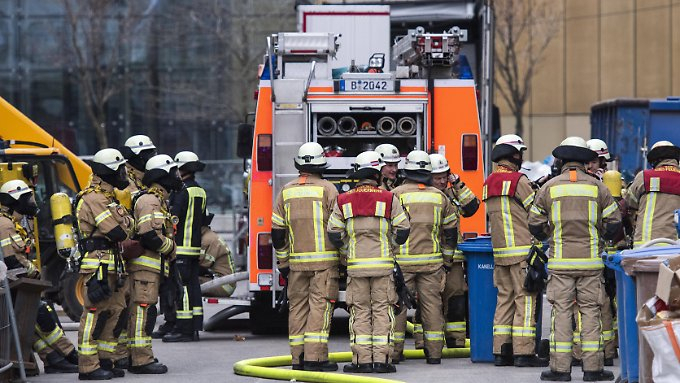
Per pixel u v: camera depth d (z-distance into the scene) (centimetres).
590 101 11500
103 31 8950
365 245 2498
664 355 1862
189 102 9244
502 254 2567
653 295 2000
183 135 9325
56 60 9019
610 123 6047
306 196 2528
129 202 2686
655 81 11294
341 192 3106
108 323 2519
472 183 3130
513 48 10194
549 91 11569
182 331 3216
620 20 11375
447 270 2692
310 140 3100
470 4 4072
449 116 3125
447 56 3116
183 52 9162
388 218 2495
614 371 2519
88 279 2450
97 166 2469
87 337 2472
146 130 9294
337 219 2484
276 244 2564
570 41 11512
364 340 2512
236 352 2986
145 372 2588
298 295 2558
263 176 3138
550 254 2389
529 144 11638
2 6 9106
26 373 2522
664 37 11256
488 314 2666
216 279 3428
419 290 2658
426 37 3102
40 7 9094
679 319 1872
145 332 2584
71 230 3030
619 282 2177
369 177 2506
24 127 3844
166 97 9269
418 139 3130
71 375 2572
